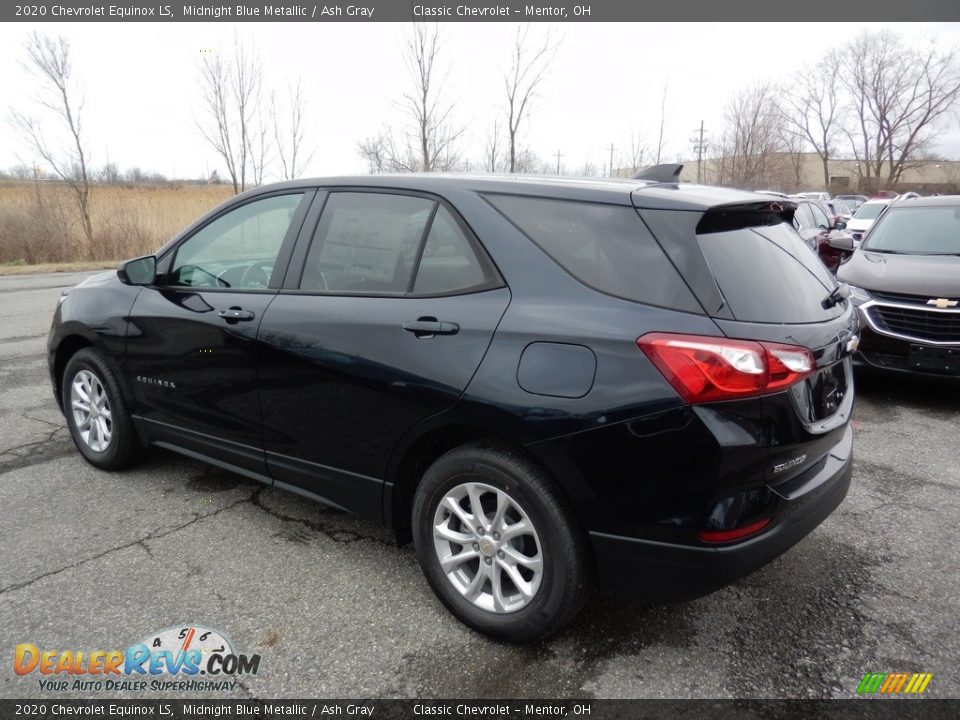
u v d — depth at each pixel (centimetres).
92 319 396
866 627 275
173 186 2392
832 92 6206
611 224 248
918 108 6097
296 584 299
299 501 380
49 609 279
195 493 388
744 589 301
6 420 511
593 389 229
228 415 339
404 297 279
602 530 235
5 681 240
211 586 297
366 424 284
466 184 283
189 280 366
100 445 413
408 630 270
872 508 382
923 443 487
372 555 325
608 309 235
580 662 253
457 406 254
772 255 261
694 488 221
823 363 242
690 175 3198
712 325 221
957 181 6669
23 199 1906
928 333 552
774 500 230
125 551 324
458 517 266
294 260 321
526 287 252
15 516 358
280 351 308
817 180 7100
